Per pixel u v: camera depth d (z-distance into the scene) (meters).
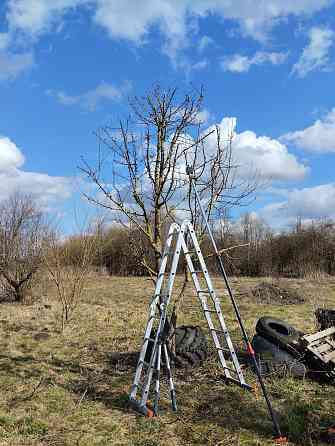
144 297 18.42
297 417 5.54
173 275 6.20
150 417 5.79
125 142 7.41
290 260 32.22
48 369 7.98
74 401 6.42
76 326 11.73
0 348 9.53
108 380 7.32
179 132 7.41
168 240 6.50
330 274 30.94
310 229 32.38
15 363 8.38
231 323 12.02
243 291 19.09
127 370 7.82
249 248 31.61
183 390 6.70
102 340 10.23
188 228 6.57
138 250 7.74
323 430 5.27
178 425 5.57
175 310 7.50
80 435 5.35
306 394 6.61
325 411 5.84
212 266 28.72
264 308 14.83
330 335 7.80
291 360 7.38
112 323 12.12
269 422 5.59
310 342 7.42
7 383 7.17
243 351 8.59
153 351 6.07
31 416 5.86
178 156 7.45
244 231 32.56
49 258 15.26
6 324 12.12
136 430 5.47
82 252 14.66
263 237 32.62
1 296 17.33
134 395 6.21
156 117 7.36
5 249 17.19
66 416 5.89
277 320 8.23
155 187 7.36
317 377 7.28
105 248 27.47
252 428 5.47
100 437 5.29
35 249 17.19
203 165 7.60
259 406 6.08
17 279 17.16
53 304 15.38
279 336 7.69
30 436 5.33
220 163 7.64
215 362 7.74
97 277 26.52
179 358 7.41
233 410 5.98
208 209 7.62
